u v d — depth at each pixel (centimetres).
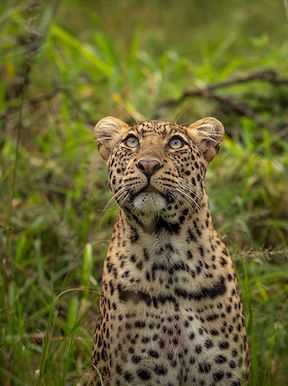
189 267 750
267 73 1240
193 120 1218
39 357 859
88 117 1217
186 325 742
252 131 1191
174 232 751
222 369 747
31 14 965
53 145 1166
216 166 1095
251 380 803
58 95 1244
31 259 1005
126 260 758
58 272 985
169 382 746
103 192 1026
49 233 1027
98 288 912
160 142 761
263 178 1084
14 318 878
